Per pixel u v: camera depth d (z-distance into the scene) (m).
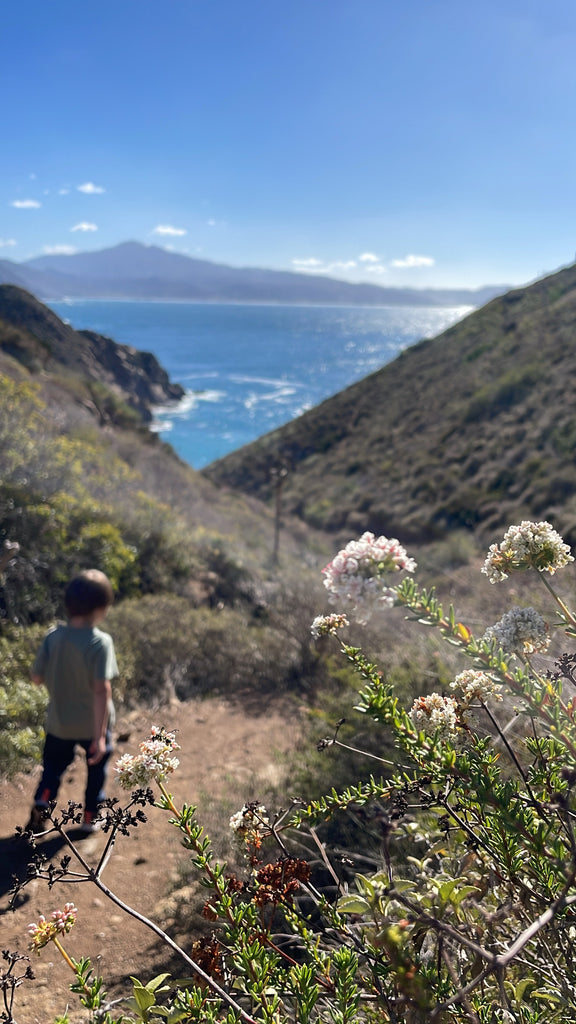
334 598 1.69
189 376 165.12
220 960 1.74
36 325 80.44
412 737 1.79
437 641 4.90
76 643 3.77
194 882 3.28
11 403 11.16
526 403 31.55
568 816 1.65
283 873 1.87
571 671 2.01
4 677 5.29
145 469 20.11
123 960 2.85
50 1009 2.53
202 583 9.91
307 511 31.48
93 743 3.74
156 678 6.37
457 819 1.78
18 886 1.77
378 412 43.31
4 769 4.50
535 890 1.71
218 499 26.83
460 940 1.32
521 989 1.52
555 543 1.92
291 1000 1.83
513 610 1.90
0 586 6.55
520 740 2.65
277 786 4.00
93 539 8.13
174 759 1.88
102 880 3.43
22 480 8.14
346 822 3.24
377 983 1.53
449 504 25.28
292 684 6.50
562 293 45.56
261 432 89.44
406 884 1.64
